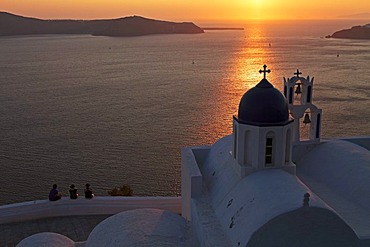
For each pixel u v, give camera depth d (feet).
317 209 28.35
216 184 39.78
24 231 47.67
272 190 31.42
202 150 47.93
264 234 28.48
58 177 119.85
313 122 45.09
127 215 37.50
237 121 36.86
